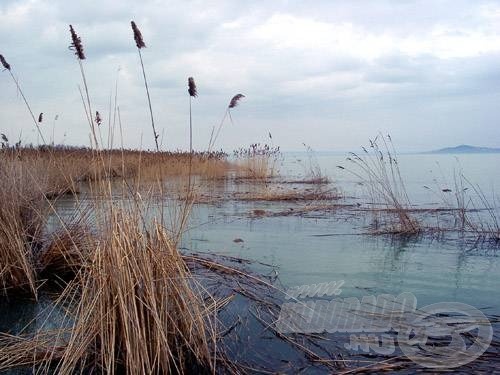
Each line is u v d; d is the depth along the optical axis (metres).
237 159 19.64
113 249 2.68
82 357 2.77
